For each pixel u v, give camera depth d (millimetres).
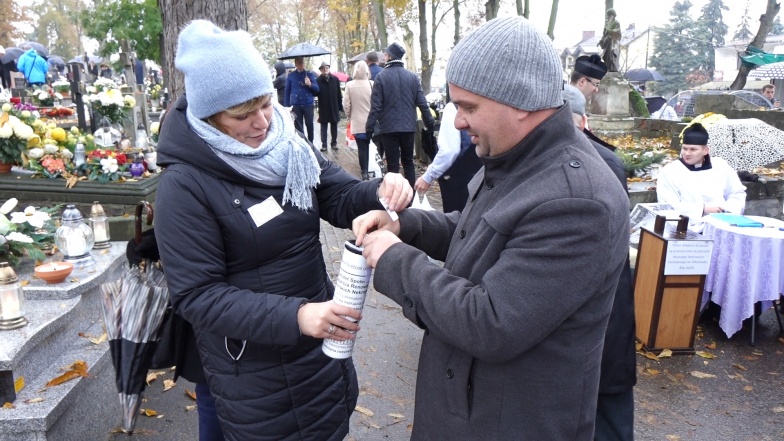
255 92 1662
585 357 1449
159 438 3092
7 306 2703
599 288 1389
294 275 1848
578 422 1486
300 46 15805
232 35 1679
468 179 4742
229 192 1729
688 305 4172
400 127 8133
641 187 6844
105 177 5332
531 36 1385
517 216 1386
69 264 3332
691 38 53656
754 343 4465
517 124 1428
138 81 21281
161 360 1992
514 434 1475
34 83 20594
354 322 1655
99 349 3061
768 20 19969
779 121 10969
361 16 31547
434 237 1924
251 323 1642
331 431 1990
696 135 5000
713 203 5004
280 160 1784
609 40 13625
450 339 1431
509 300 1333
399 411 3459
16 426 2402
